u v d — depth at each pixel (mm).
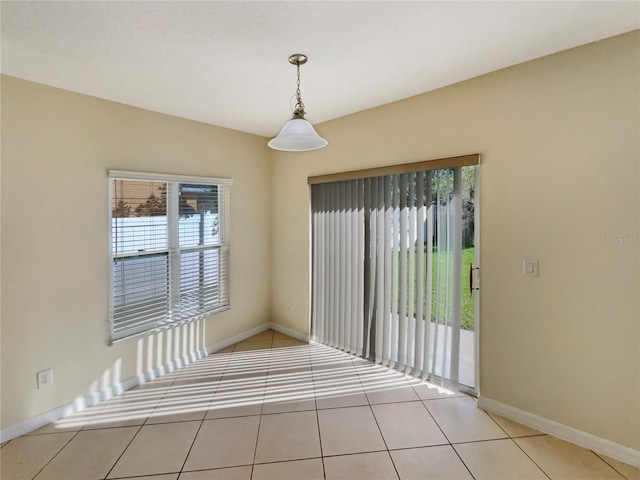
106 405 2490
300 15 1530
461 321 2539
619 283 1841
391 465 1871
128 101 2598
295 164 3641
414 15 1548
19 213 2125
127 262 2719
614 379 1877
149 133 2809
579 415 1997
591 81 1872
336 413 2363
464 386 2584
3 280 2074
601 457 1903
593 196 1896
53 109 2264
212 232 3383
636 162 1771
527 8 1512
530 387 2174
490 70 2184
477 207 2402
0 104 2037
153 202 2881
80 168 2402
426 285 2688
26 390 2178
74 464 1896
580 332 1973
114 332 2643
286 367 3070
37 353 2223
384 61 2012
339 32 1682
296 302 3756
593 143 1884
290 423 2258
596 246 1899
